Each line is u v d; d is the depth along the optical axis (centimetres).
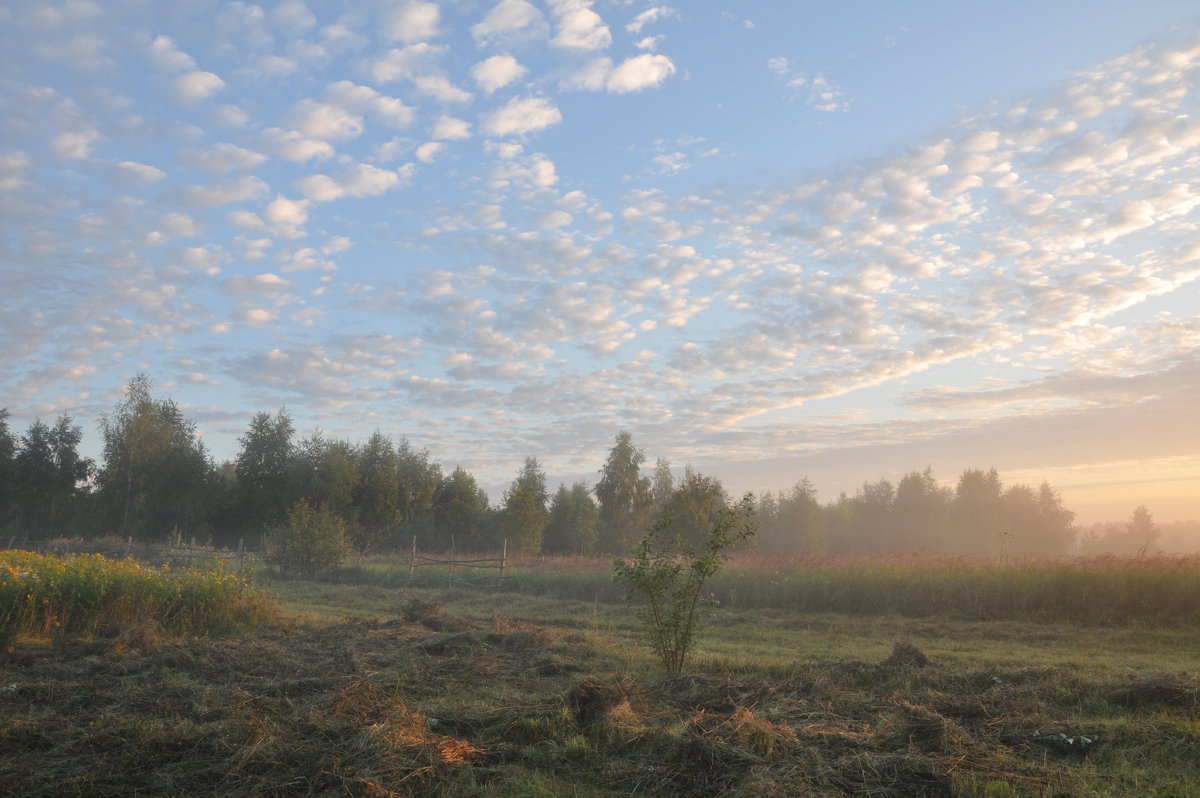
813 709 723
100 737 623
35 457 5162
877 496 8269
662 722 698
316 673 921
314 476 4812
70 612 1222
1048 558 1952
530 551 4525
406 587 2484
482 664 947
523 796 540
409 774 553
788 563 2102
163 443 4844
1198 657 1174
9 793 519
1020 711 709
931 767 561
